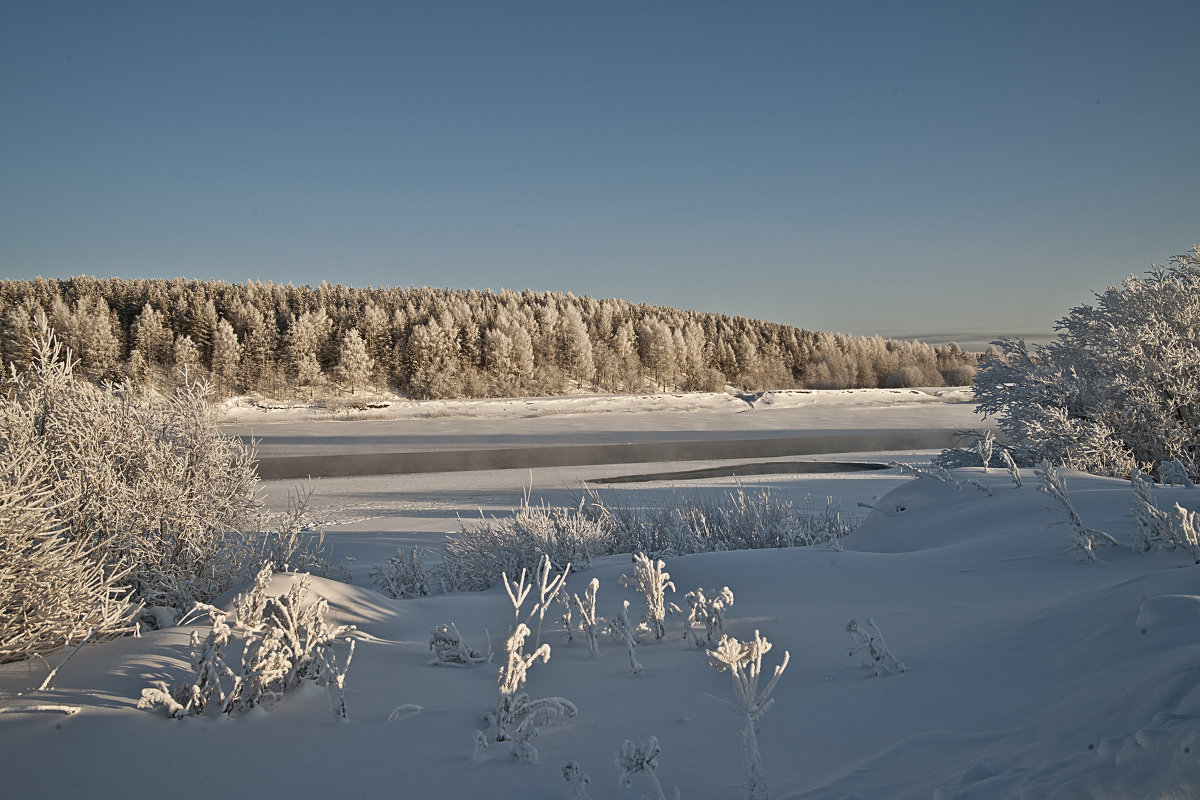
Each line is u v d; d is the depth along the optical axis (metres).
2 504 3.58
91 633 3.79
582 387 85.81
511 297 102.94
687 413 55.19
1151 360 11.68
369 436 42.69
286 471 28.95
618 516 10.55
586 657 3.94
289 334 77.06
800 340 111.50
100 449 5.79
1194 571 3.04
